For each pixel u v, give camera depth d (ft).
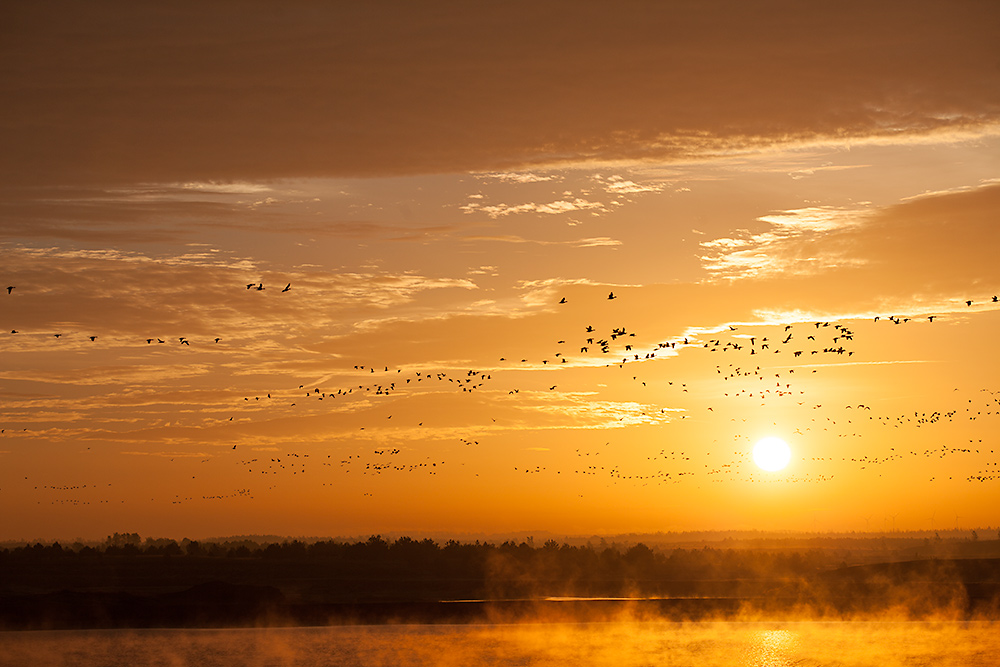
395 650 252.62
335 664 228.22
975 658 236.63
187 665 227.61
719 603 347.77
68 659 237.04
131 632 288.71
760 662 232.32
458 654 246.88
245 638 276.82
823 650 251.60
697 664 231.09
